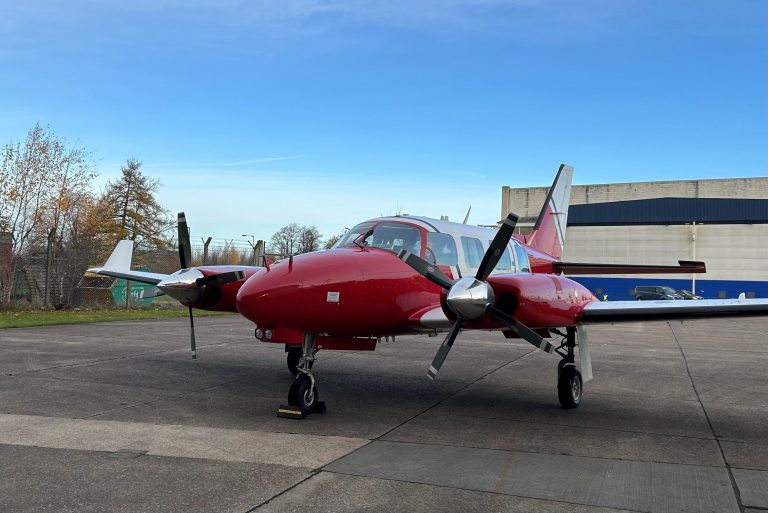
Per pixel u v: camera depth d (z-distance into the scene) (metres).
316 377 10.58
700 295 50.72
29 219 23.97
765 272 48.72
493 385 10.20
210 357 12.41
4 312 20.11
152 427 6.71
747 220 49.84
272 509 4.42
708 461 5.83
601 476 5.33
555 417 7.80
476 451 6.09
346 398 8.78
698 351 16.02
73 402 7.87
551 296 7.74
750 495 4.88
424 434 6.75
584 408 8.43
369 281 7.48
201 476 5.11
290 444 6.18
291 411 7.32
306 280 7.10
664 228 52.09
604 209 57.78
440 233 8.93
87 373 9.99
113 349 12.95
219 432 6.59
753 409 8.42
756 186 55.22
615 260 53.59
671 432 7.02
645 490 4.97
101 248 24.62
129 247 12.27
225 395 8.63
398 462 5.64
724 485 5.12
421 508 4.50
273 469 5.35
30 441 6.05
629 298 52.75
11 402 7.79
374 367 11.92
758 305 6.95
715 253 50.41
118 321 19.91
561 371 8.45
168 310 24.31
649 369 12.43
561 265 12.52
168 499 4.57
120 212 45.09
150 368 10.75
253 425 6.96
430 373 7.12
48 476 5.03
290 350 10.37
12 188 23.59
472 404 8.57
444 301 7.39
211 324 20.02
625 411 8.23
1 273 21.61
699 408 8.48
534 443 6.46
